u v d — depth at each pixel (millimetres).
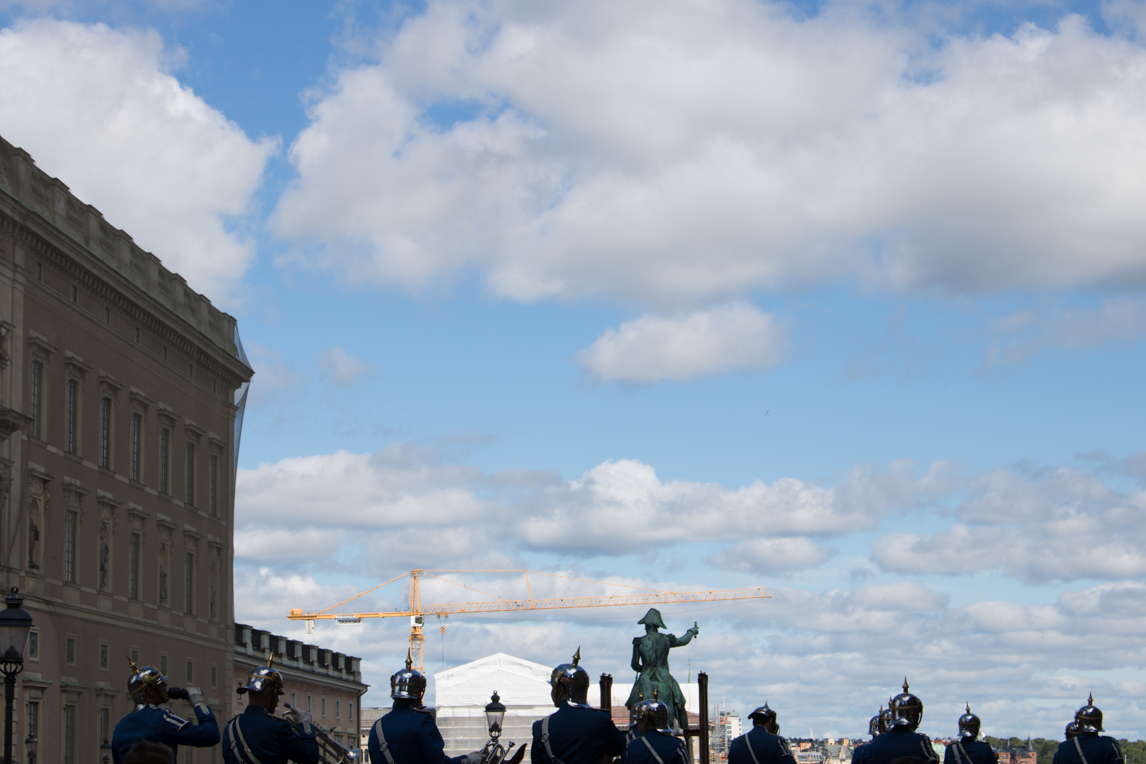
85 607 61031
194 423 76062
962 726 19344
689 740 42906
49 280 59125
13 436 55188
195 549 75688
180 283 74875
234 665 82562
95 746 61344
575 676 14312
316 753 13617
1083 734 19250
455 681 161250
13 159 56625
